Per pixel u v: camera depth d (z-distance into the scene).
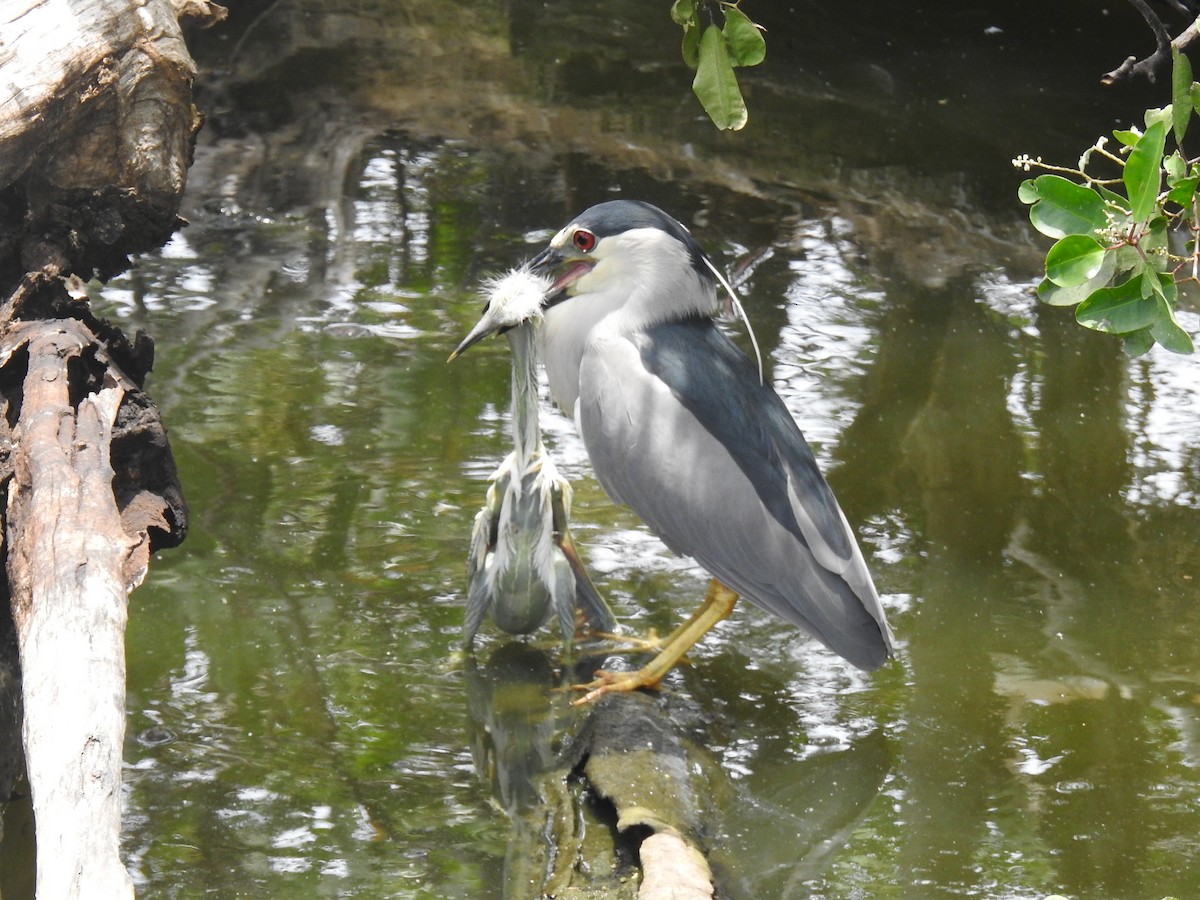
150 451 8.27
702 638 9.29
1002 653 9.01
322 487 10.40
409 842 7.21
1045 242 15.05
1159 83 19.48
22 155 9.33
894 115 18.33
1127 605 9.45
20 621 6.42
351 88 18.62
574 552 9.08
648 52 20.45
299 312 12.97
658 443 8.74
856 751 8.12
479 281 13.71
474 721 8.25
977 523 10.30
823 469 10.82
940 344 12.81
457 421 11.38
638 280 9.15
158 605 9.09
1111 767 7.99
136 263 13.72
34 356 8.16
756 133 17.66
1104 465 11.01
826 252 14.64
